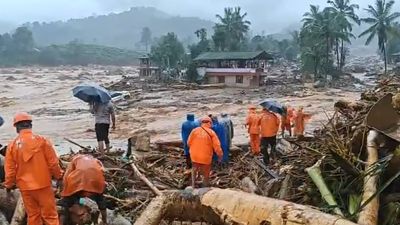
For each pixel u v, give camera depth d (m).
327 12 81.88
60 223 8.20
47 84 96.19
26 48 173.25
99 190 8.28
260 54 72.19
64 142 29.86
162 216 8.16
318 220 6.40
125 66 174.75
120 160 13.47
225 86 71.12
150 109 47.50
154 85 73.88
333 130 10.34
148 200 9.86
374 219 6.89
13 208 9.05
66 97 68.00
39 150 7.79
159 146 17.09
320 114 40.41
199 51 91.00
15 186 8.41
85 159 8.48
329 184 8.34
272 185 9.72
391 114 8.35
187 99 55.88
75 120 43.44
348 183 8.13
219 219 7.78
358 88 70.81
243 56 72.50
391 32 80.44
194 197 8.05
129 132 34.06
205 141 11.48
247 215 7.24
